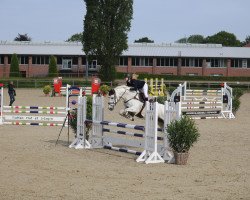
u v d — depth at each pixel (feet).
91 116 50.26
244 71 238.27
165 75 213.25
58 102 111.86
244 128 70.79
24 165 38.29
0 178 33.17
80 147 48.80
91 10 184.44
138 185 31.73
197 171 37.32
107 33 185.68
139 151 47.44
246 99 136.26
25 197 27.91
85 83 173.68
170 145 40.93
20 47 239.91
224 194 29.53
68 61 237.66
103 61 186.19
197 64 237.45
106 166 38.96
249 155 45.83
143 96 48.44
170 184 32.24
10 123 71.67
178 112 41.06
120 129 66.13
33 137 57.21
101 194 28.91
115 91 48.57
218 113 86.69
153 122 41.73
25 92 150.51
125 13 185.06
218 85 174.50
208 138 58.39
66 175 34.73
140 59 235.81
